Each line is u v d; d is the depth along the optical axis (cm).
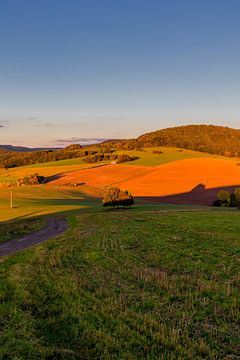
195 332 961
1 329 990
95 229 3506
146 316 1049
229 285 1351
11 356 832
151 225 3647
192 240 2492
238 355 845
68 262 1834
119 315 1062
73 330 976
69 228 4125
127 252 2055
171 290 1308
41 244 2625
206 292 1283
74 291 1295
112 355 838
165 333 945
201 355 844
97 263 1784
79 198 10650
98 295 1251
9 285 1410
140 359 822
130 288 1339
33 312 1129
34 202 9400
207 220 4125
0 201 9512
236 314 1071
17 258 2011
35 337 938
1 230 3834
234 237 2664
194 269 1641
